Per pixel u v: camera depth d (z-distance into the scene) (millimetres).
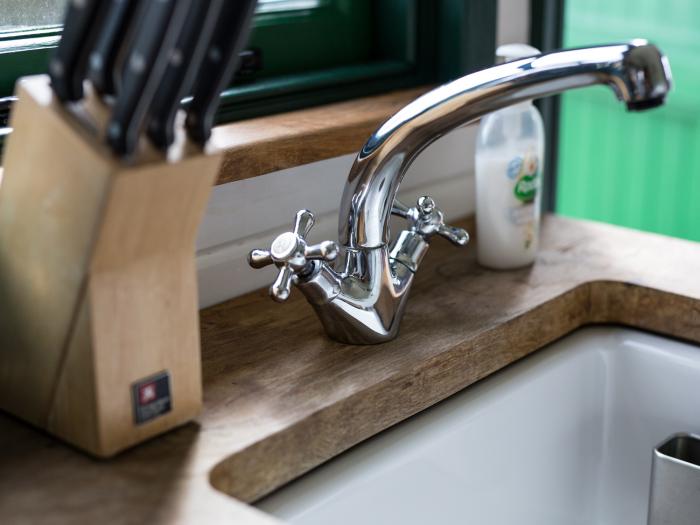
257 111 949
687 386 875
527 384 838
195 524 551
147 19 516
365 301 776
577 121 2428
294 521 651
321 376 737
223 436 649
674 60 2219
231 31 560
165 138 562
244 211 886
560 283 918
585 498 942
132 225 569
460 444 775
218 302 891
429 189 1068
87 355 593
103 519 556
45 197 576
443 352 776
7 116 797
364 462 717
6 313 641
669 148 2283
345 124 905
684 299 880
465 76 741
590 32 2342
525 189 938
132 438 627
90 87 584
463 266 972
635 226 2410
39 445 638
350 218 771
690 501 802
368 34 1120
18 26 854
